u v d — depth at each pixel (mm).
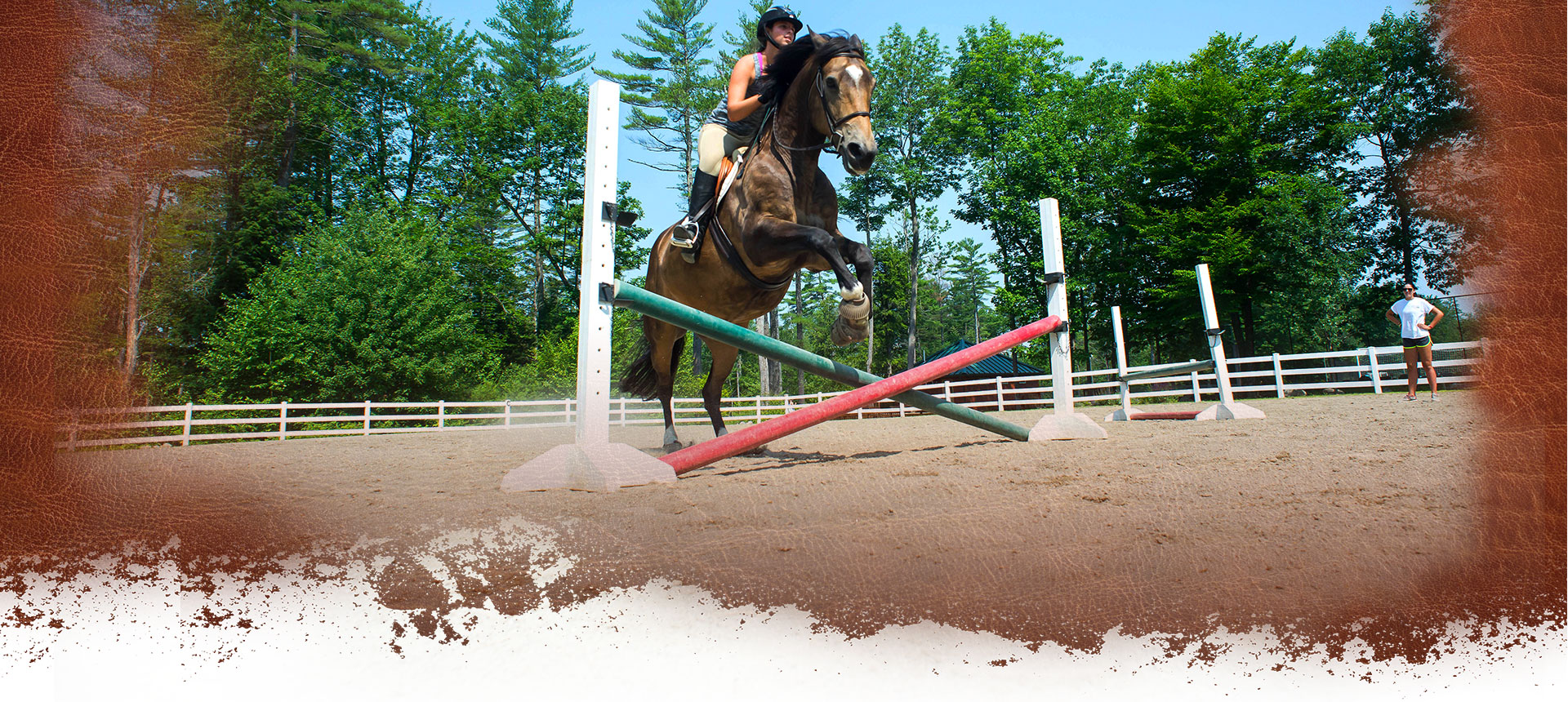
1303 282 24391
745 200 4426
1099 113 31188
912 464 4172
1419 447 3961
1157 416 8148
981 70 32062
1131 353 32531
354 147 32375
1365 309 28453
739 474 4078
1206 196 25953
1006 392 15594
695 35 31453
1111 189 30281
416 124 34219
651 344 6328
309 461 6793
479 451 8539
